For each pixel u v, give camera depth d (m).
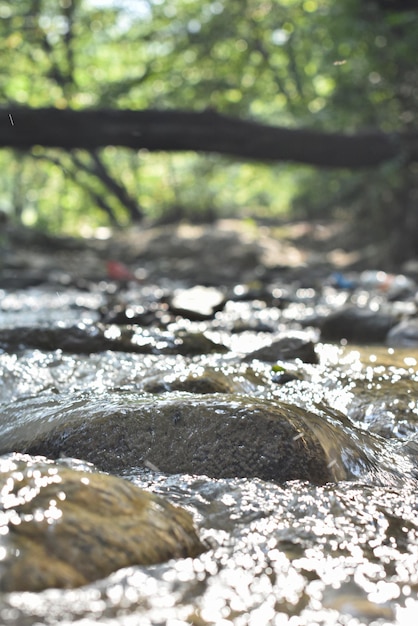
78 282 13.23
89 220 39.00
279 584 1.93
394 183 21.14
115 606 1.75
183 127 15.35
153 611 1.74
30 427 3.09
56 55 27.12
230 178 34.34
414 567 2.09
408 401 3.84
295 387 4.06
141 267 20.02
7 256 17.19
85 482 2.18
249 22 23.66
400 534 2.34
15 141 14.93
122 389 3.70
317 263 21.44
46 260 17.45
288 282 15.04
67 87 25.91
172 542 2.12
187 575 1.96
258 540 2.24
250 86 25.17
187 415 2.92
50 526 1.99
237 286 13.73
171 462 2.83
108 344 4.91
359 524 2.39
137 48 27.48
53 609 1.72
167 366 4.32
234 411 2.90
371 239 23.80
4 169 36.53
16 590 1.79
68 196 37.62
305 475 2.78
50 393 3.75
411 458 3.19
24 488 2.12
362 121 21.31
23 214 38.34
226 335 6.07
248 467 2.79
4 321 7.34
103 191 36.28
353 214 24.95
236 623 1.71
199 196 33.03
